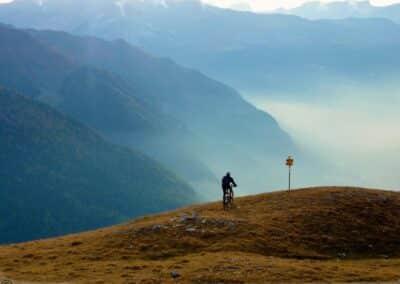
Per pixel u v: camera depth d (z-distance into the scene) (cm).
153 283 3369
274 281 3403
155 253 4238
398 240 4778
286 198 6038
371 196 5950
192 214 5512
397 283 3469
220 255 4022
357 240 4691
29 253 4538
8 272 3862
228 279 3412
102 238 4850
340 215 5206
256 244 4369
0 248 5191
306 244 4509
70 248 4638
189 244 4384
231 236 4547
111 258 4175
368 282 3488
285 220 5031
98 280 3472
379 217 5272
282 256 4222
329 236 4709
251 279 3425
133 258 4153
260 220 5038
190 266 3728
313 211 5269
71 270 3800
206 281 3400
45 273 3756
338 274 3641
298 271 3625
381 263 4156
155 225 4909
